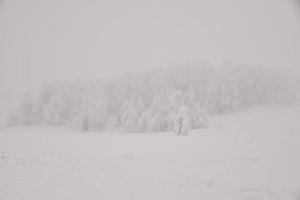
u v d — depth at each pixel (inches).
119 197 267.7
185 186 288.2
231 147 426.6
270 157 362.9
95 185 301.0
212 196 261.4
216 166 343.0
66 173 344.2
